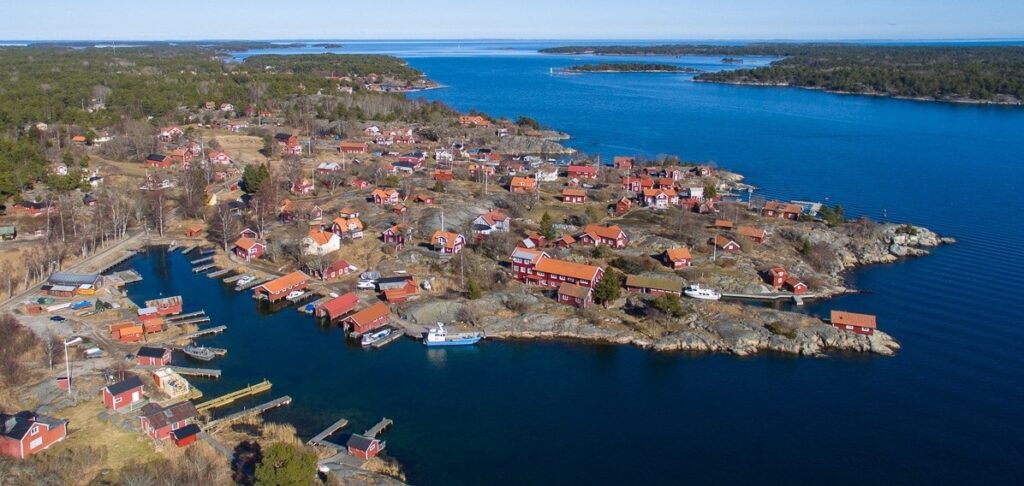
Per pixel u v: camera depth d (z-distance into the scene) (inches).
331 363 4217.5
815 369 4200.3
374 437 3459.6
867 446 3462.1
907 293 5300.2
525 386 4005.9
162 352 4084.6
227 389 3878.0
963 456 3383.4
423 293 5054.1
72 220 6146.7
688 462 3336.6
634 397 3902.6
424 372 4138.8
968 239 6501.0
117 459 3083.2
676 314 4667.8
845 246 6146.7
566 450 3422.7
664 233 6127.0
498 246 5669.3
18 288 5017.2
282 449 2822.3
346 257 5718.5
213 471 3011.8
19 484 2832.2
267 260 5807.1
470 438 3501.5
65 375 3804.1
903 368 4200.3
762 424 3651.6
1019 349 4416.8
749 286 5226.4
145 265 5762.8
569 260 5511.8
